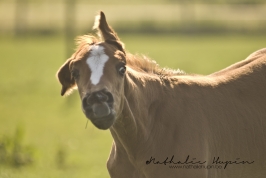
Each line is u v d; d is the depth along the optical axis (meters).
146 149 8.73
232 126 9.24
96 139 22.81
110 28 8.55
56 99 33.16
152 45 65.00
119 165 9.05
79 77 7.95
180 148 8.59
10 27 77.75
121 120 8.34
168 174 8.55
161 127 8.78
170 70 9.84
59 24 78.31
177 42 69.31
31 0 104.56
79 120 27.12
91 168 17.61
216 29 78.31
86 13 84.56
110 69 7.78
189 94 9.19
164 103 8.94
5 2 102.44
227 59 51.28
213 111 9.19
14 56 56.12
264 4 101.94
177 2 105.00
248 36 74.69
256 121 9.42
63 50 61.22
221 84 9.55
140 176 8.90
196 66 45.38
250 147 9.35
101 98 7.38
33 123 26.19
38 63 50.59
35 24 79.12
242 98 9.49
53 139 22.59
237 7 99.69
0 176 15.18
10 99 32.66
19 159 18.02
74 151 20.42
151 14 87.75
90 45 8.19
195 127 8.84
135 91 8.52
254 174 9.59
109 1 103.25
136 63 9.42
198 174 8.56
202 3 106.25
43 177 15.87
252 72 9.77
